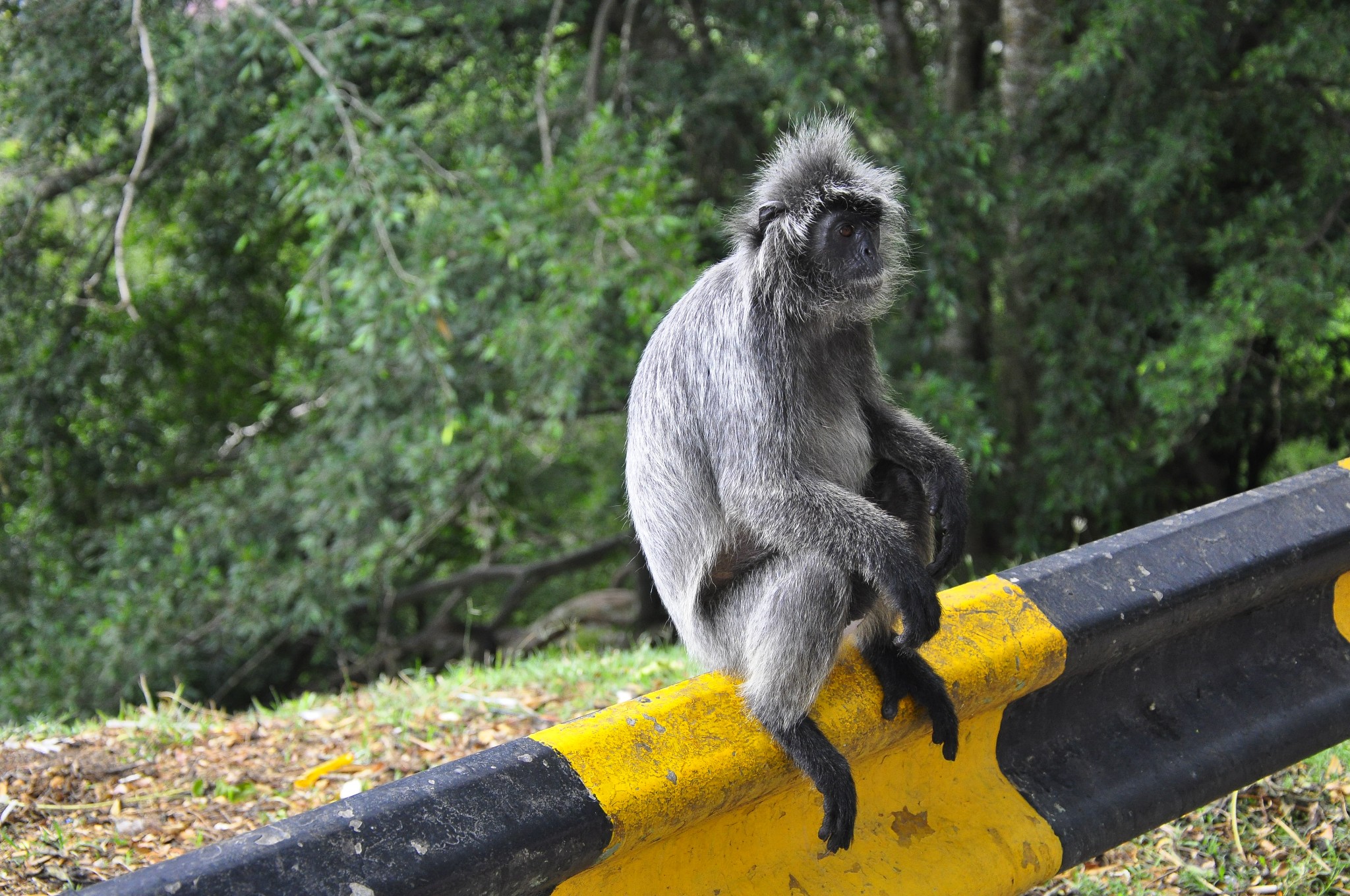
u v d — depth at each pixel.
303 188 8.71
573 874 2.18
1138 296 10.41
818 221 3.34
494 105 11.05
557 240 8.66
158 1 9.73
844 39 9.86
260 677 13.59
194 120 9.91
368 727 4.72
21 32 9.87
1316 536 3.28
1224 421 11.59
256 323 13.57
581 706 4.84
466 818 2.06
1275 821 3.56
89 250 12.56
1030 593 2.95
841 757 2.60
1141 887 3.33
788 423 3.16
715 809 2.39
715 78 10.52
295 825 1.96
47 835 3.62
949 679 2.72
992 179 9.95
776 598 2.86
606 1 10.40
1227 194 10.91
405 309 8.72
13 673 10.65
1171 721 3.12
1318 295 8.80
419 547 11.19
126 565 11.27
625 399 11.45
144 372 12.73
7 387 11.74
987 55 12.72
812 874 2.58
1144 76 9.52
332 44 8.49
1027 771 2.91
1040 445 10.73
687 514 3.31
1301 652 3.41
